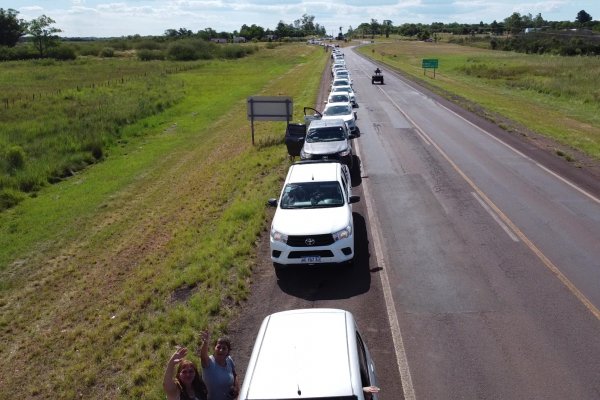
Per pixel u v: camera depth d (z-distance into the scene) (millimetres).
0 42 136750
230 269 11781
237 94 49031
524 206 15180
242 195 17906
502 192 16594
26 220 18156
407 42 196500
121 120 35188
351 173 19547
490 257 11766
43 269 14312
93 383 8523
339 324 6129
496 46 140625
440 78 62312
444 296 10109
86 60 103375
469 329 8930
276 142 25734
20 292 13031
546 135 26062
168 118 37625
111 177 23344
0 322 11516
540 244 12383
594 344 8336
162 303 10648
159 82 58500
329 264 11023
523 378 7605
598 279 10547
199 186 20578
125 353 9133
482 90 49125
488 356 8156
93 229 17109
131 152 28297
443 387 7508
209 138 30453
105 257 14695
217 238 13797
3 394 8820
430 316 9414
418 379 7715
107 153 27969
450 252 12133
